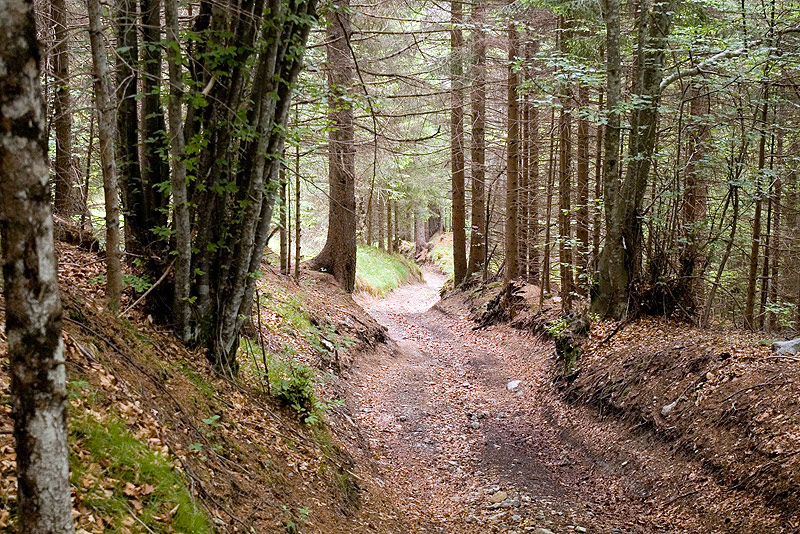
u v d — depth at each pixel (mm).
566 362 11734
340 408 9438
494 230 28469
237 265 6688
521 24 13375
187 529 3680
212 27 6199
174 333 6652
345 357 12172
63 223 8383
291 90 6422
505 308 17719
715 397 7805
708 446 7273
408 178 25344
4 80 2105
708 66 11219
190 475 4258
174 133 5824
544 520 7160
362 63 11750
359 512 6352
